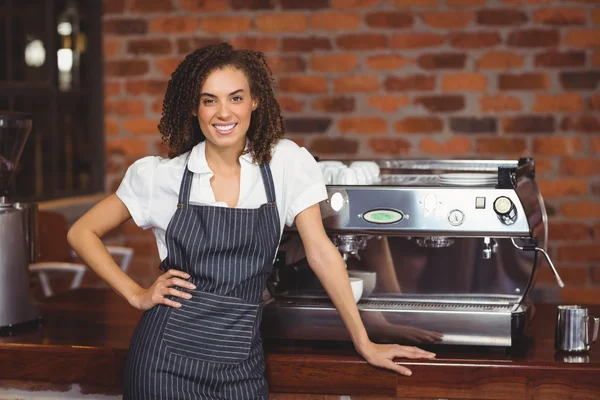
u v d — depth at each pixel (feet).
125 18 14.43
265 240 6.31
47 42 13.70
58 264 11.63
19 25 13.05
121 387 6.88
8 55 12.78
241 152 6.46
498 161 7.91
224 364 6.16
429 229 6.69
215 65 6.18
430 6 13.53
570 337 6.70
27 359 6.98
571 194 13.50
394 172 8.22
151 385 6.12
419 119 13.73
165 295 6.28
